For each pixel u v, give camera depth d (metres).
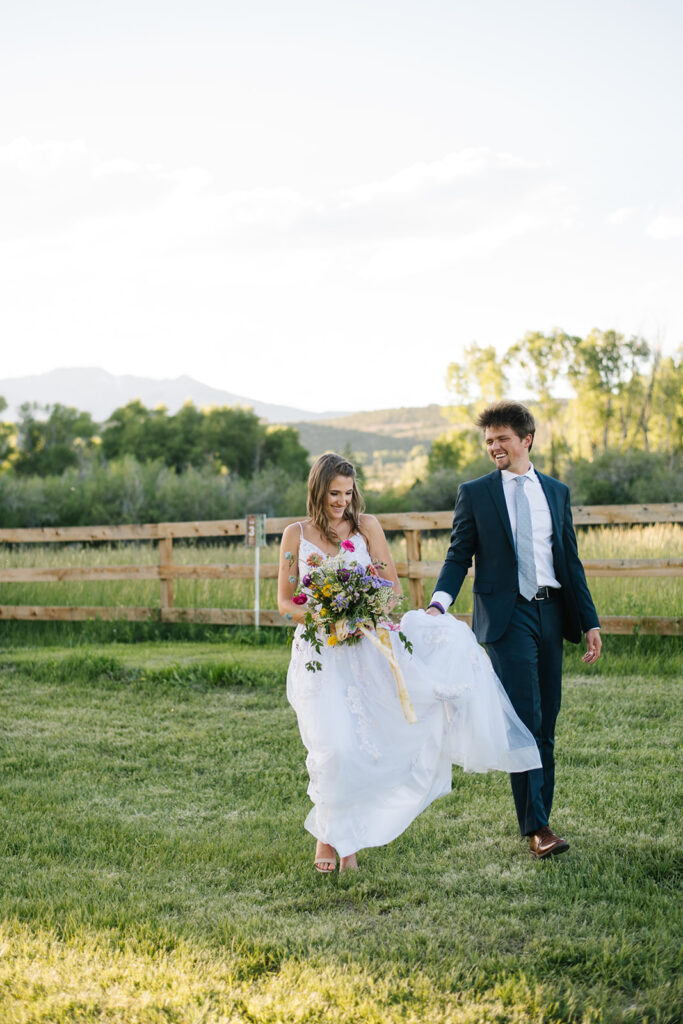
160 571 10.48
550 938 3.27
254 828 4.58
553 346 58.22
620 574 8.11
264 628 9.91
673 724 6.05
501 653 4.16
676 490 41.62
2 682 8.12
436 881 3.83
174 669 7.85
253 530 9.89
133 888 3.89
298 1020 2.79
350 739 3.85
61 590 11.91
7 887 3.92
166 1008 2.87
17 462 71.06
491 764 3.97
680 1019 2.78
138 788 5.27
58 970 3.10
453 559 4.34
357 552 4.11
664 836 4.19
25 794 5.16
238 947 3.27
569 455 52.78
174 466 64.88
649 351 54.19
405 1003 2.88
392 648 3.94
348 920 3.52
